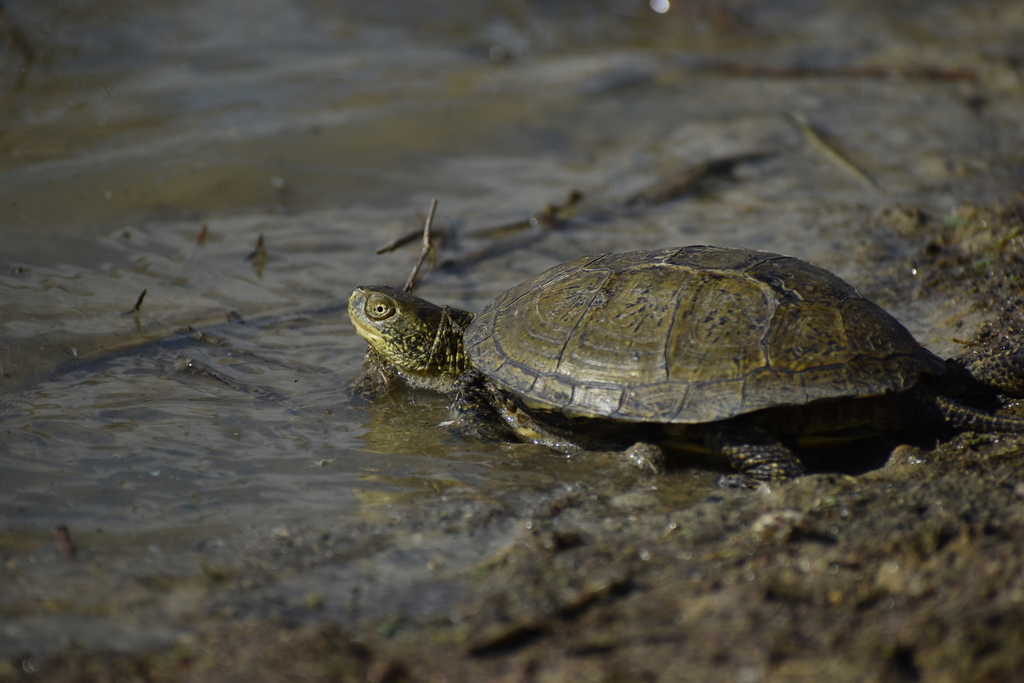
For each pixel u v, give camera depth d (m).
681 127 12.06
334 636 3.56
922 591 3.51
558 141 11.71
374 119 11.82
